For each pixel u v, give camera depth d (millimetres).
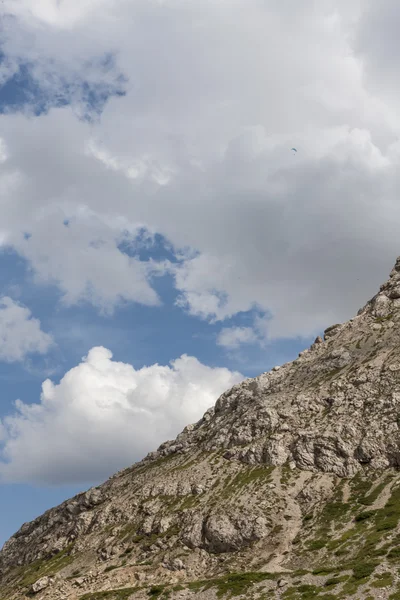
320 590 103250
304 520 140000
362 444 154500
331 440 161125
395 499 133625
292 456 166500
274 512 145250
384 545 114750
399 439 149625
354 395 174375
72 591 144000
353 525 130000
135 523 174625
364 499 138750
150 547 155750
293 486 153875
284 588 108750
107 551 166500
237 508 150500
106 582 142625
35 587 157375
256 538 139000
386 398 166000
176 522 161250
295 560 123688
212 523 147625
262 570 124188
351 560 114125
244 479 166000
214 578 127438
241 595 111250
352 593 97750
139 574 142375
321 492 148000
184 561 142750
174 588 122562
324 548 124062
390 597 92375
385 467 147875
